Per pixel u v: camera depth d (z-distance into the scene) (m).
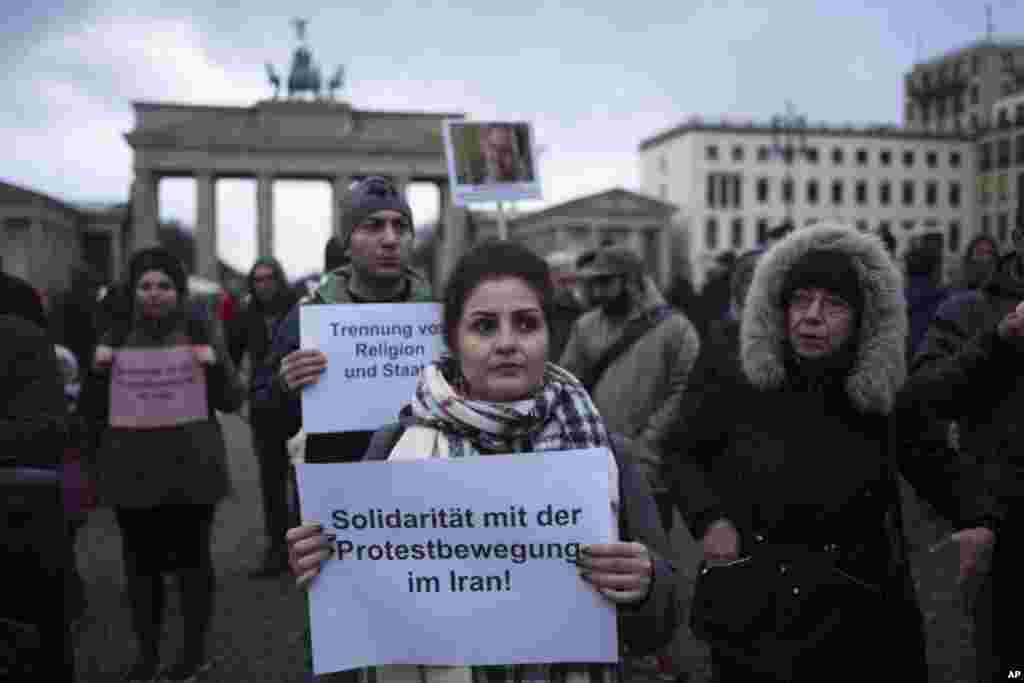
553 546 2.12
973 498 2.87
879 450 2.91
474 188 6.40
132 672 5.20
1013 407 3.00
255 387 4.21
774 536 2.89
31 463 3.29
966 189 86.75
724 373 3.13
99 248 77.12
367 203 3.88
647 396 5.36
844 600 2.80
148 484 5.11
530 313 2.22
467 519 2.14
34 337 3.45
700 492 3.07
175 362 5.29
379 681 2.20
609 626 2.10
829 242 3.02
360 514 2.17
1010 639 3.00
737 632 2.84
